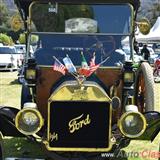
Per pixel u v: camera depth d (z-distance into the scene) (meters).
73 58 5.40
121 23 5.54
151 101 5.41
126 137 4.46
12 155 5.94
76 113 4.43
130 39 5.54
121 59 5.41
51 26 5.60
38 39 5.59
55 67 4.89
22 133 4.52
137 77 5.86
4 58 20.69
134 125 4.39
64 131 4.47
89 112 4.43
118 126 4.44
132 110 4.43
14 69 20.94
